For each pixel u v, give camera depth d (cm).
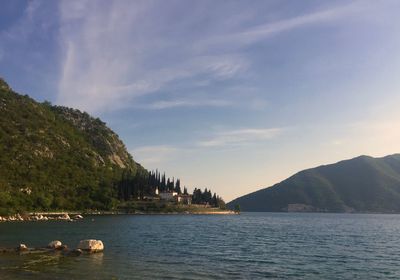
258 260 5281
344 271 4550
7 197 17200
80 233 9238
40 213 18750
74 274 3919
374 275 4331
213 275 4100
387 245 7750
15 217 15712
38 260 4697
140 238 8312
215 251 6200
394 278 4169
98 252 5544
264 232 11306
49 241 7081
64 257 4959
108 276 3862
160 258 5216
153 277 3884
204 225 14975
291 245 7450
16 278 3706
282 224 17425
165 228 12381
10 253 5216
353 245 7688
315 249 6800
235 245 7250
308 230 12781
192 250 6266
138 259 5025
